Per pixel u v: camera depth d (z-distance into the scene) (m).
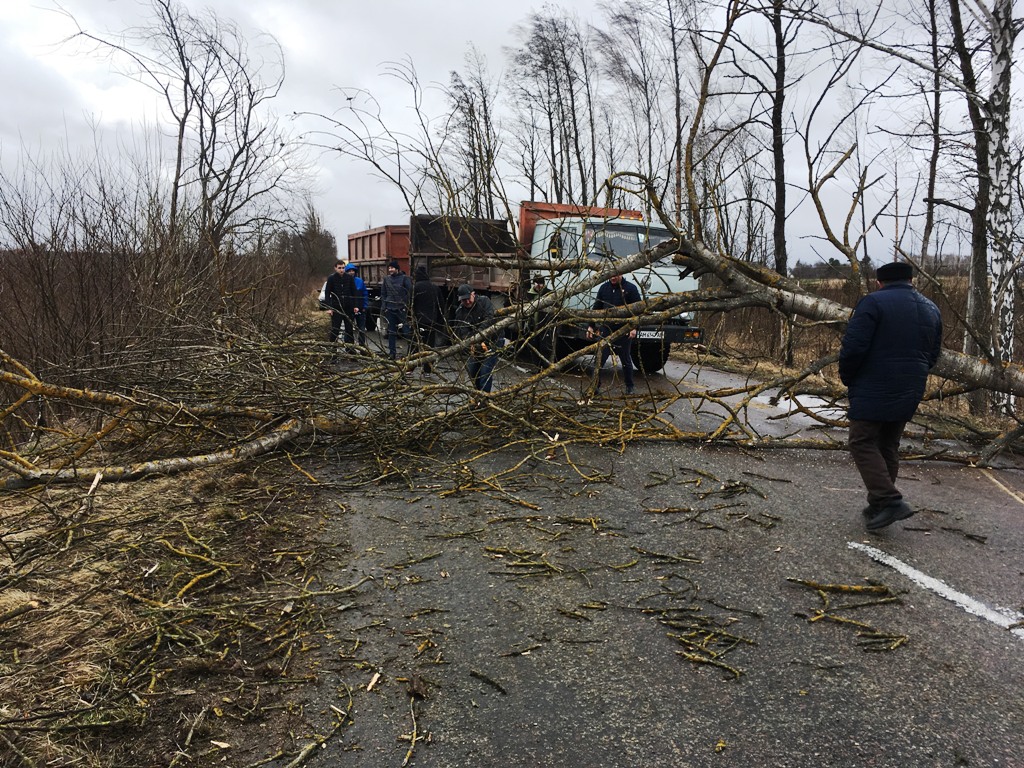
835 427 8.02
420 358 6.81
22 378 5.02
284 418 6.19
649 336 10.56
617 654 3.20
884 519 4.63
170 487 5.24
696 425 7.98
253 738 2.59
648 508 5.12
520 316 7.39
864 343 4.59
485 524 4.77
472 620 3.49
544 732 2.65
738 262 7.19
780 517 4.98
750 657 3.19
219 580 3.81
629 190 7.41
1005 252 8.23
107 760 2.44
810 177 7.24
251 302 8.76
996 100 7.91
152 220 7.97
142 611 3.43
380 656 3.16
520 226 12.46
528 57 25.14
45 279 6.85
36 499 4.77
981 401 8.70
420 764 2.47
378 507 5.08
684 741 2.61
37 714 2.60
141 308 7.13
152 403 5.46
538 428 6.72
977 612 3.64
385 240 17.00
